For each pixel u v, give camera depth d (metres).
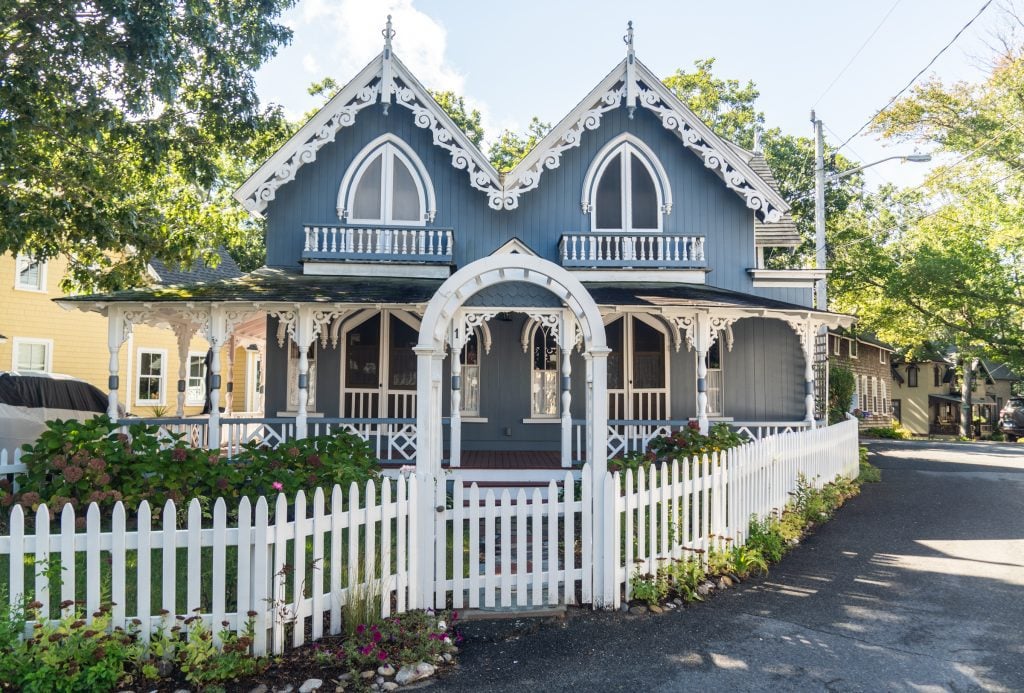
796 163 36.62
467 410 14.76
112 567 5.11
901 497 12.59
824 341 15.92
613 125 15.57
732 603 6.82
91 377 22.31
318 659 5.29
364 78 14.61
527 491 10.77
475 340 14.81
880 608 6.66
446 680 5.17
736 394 15.28
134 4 11.30
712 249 15.55
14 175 12.16
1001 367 51.91
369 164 15.26
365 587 5.77
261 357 30.30
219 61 13.69
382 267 14.65
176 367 25.14
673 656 5.57
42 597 5.28
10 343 20.22
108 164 14.07
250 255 33.56
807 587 7.32
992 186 29.92
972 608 6.66
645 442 12.45
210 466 8.61
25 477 8.41
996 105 28.25
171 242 15.13
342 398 14.41
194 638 5.00
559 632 6.06
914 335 33.31
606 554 6.62
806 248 37.03
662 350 15.20
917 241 32.22
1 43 11.46
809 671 5.29
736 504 8.34
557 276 7.18
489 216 15.40
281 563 5.43
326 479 8.91
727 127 34.12
